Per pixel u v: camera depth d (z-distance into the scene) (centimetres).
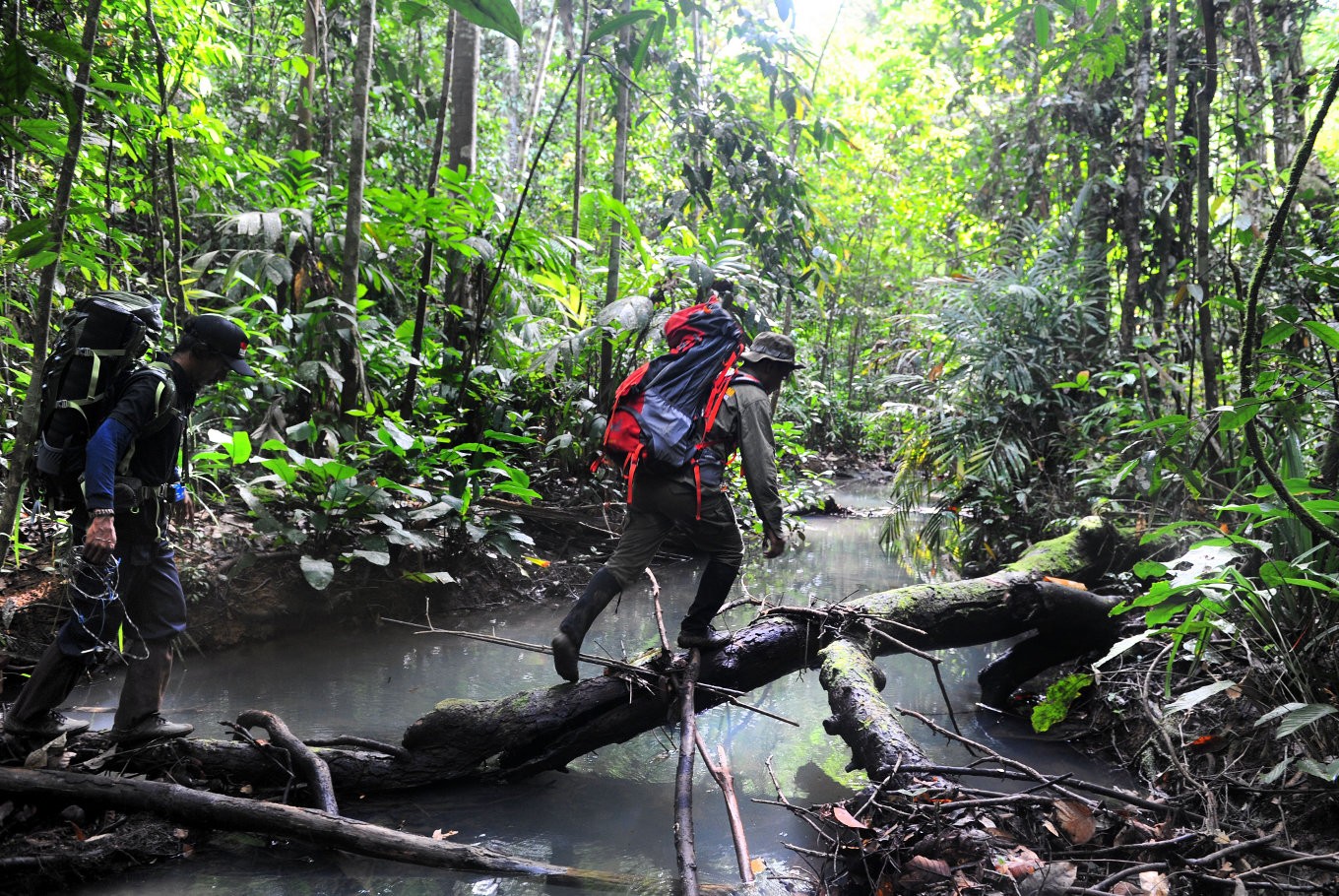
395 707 390
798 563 740
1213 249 596
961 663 504
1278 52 602
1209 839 247
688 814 271
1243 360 267
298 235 535
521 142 1241
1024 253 739
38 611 396
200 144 554
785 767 358
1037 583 412
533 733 327
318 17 723
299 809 274
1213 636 344
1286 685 288
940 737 388
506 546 557
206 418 532
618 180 730
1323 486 319
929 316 711
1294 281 445
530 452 716
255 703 389
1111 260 699
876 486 1412
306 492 511
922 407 704
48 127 264
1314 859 228
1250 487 390
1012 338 663
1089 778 343
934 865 246
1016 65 839
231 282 508
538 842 291
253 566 488
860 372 1739
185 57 500
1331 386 312
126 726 299
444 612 541
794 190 791
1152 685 367
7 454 413
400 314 715
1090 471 570
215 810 273
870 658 357
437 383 643
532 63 1476
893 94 1550
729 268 668
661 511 337
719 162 785
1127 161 621
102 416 283
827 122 847
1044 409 664
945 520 673
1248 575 344
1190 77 626
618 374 690
